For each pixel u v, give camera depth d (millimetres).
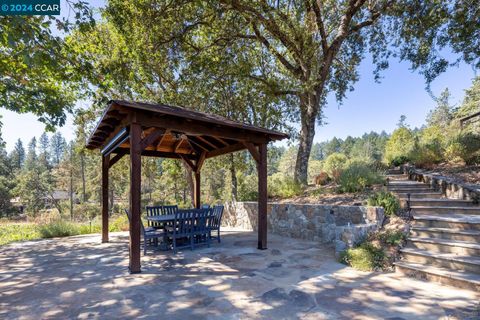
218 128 5516
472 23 8203
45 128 6113
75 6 4840
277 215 8125
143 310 2992
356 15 10438
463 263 3760
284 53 10602
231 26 9078
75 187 37000
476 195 5641
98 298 3336
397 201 5848
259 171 6133
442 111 28469
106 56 8836
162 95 11375
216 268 4547
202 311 2957
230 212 10344
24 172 45281
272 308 3018
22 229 13688
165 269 4508
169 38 9172
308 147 10102
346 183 7883
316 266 4605
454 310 2869
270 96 10047
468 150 8055
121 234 8508
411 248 4559
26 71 6027
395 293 3381
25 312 2961
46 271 4477
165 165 13195
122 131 5090
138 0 7773
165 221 5973
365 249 4730
